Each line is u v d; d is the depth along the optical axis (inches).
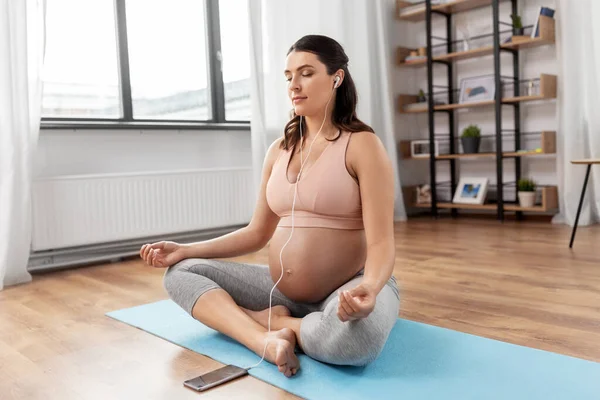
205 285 67.4
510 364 59.0
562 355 61.2
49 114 131.2
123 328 77.5
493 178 188.7
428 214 199.6
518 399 50.4
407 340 67.5
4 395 56.2
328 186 61.7
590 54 153.7
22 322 82.4
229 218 149.9
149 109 149.3
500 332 70.5
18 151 109.3
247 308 72.2
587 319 74.4
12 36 108.1
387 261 56.7
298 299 66.9
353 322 54.4
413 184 205.3
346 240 63.3
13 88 108.6
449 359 60.9
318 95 61.6
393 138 184.2
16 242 108.5
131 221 131.3
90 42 136.6
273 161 70.6
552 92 164.6
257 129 149.5
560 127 161.8
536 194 173.8
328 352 57.6
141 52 146.9
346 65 63.5
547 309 79.6
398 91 200.2
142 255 71.1
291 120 67.8
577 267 104.5
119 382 58.6
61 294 99.3
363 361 56.9
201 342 69.7
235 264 73.0
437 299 86.9
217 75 159.6
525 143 179.3
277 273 66.2
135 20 145.5
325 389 54.0
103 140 135.3
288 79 63.6
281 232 66.1
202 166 154.9
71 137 129.9
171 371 61.1
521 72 178.2
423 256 121.1
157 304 89.2
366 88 178.5
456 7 183.8
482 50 174.2
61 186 121.0
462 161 196.4
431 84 185.9
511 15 171.5
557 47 161.0
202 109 160.2
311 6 164.4
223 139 159.0
